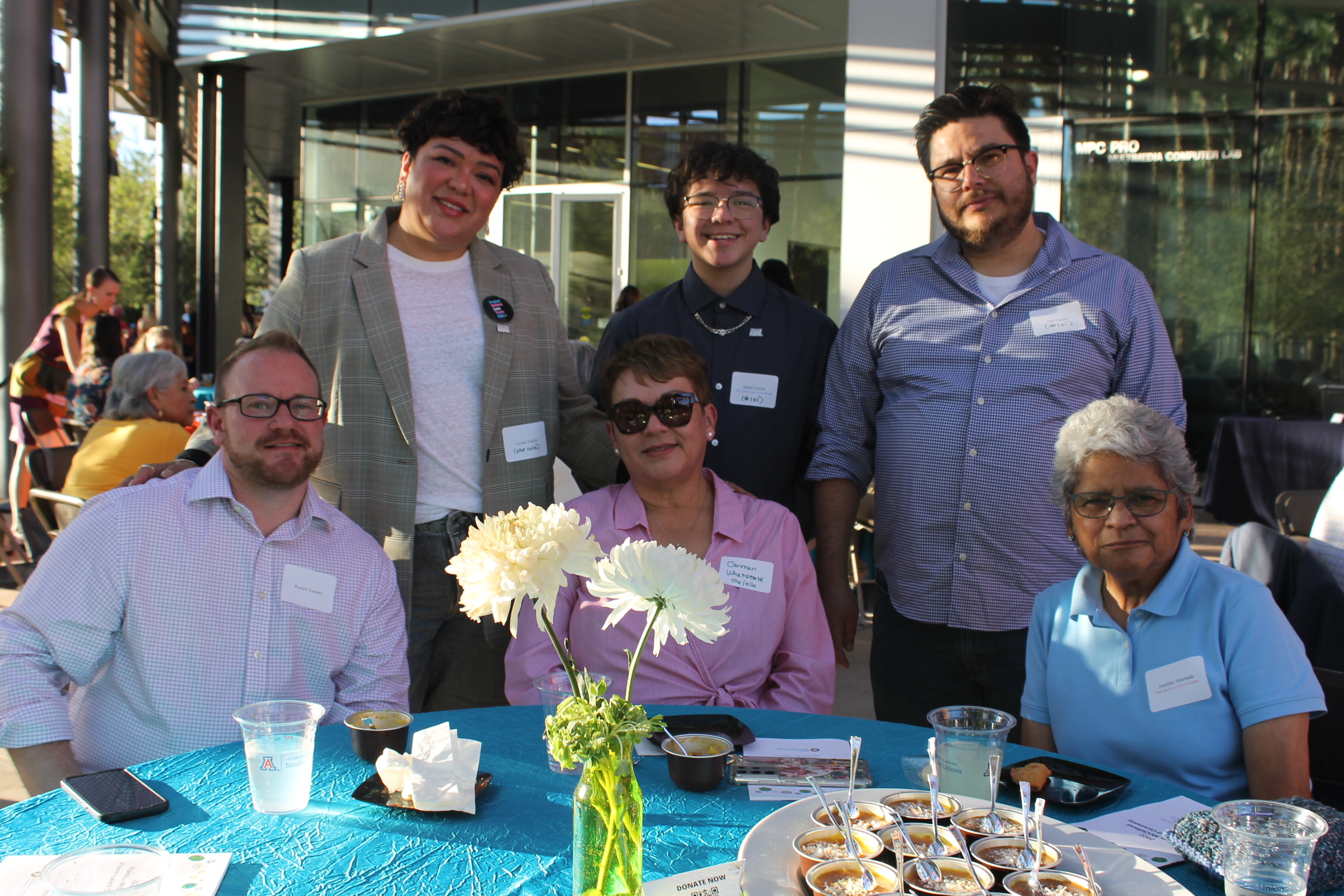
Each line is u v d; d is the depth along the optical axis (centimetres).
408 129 262
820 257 1031
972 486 257
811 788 160
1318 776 195
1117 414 187
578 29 997
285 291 269
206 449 250
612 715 118
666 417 228
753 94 1056
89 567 201
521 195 1194
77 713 209
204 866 130
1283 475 616
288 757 146
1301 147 745
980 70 738
